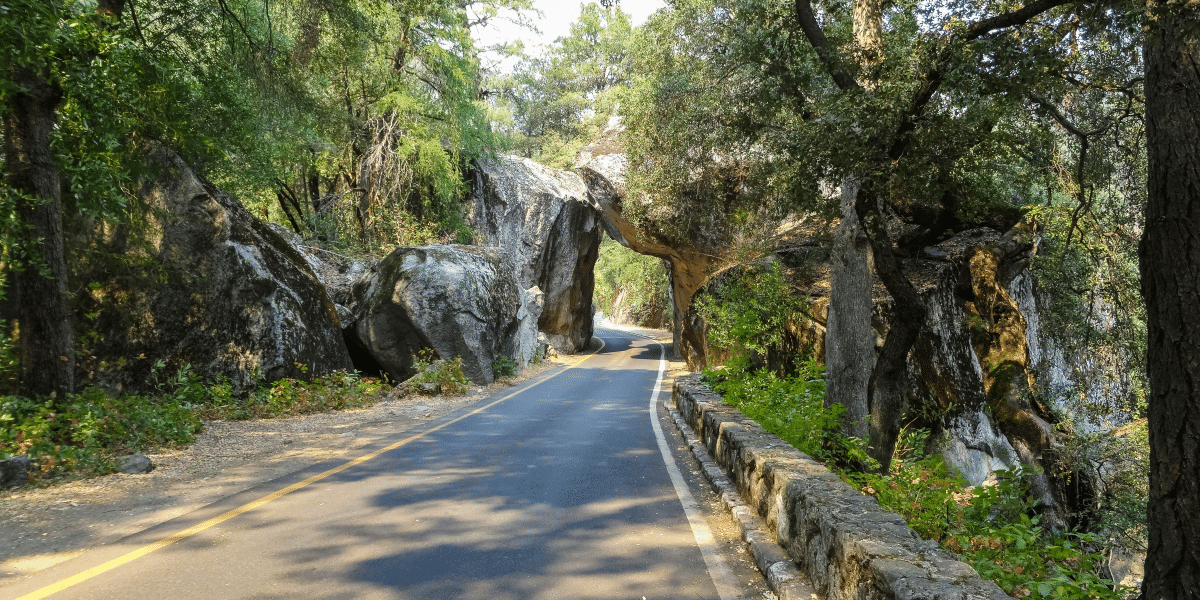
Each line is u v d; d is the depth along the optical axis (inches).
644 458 352.8
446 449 378.0
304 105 717.9
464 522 228.2
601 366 1202.6
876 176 289.7
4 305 477.1
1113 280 585.9
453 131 1098.1
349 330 836.6
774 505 203.9
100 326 528.4
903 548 132.3
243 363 583.8
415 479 297.3
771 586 171.9
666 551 199.8
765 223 762.2
